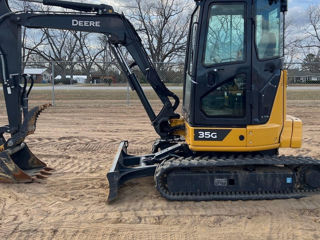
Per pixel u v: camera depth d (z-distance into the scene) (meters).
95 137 9.05
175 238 3.72
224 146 4.52
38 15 5.23
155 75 5.41
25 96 5.74
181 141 5.76
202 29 4.45
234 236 3.75
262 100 4.50
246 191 4.61
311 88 21.25
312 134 9.44
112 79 23.59
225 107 4.53
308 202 4.55
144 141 8.62
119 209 4.43
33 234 3.80
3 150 5.43
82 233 3.83
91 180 5.60
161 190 4.59
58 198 4.82
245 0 4.36
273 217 4.17
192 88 4.53
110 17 5.23
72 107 15.20
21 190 5.11
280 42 4.57
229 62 4.47
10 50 5.31
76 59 38.97
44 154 7.26
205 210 4.37
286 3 4.53
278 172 4.59
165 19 35.66
